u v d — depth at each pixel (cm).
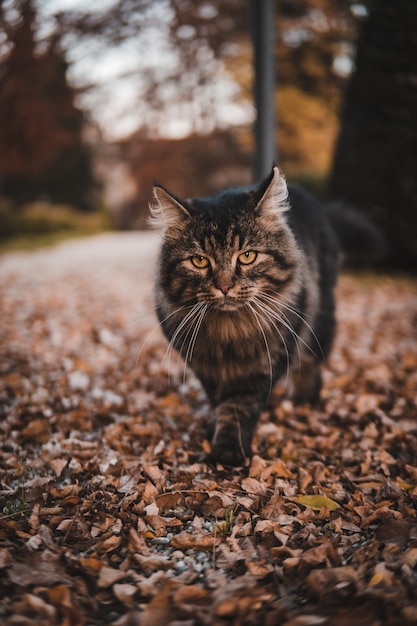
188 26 222
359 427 75
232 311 62
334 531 52
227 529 52
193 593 43
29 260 266
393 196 182
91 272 222
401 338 117
